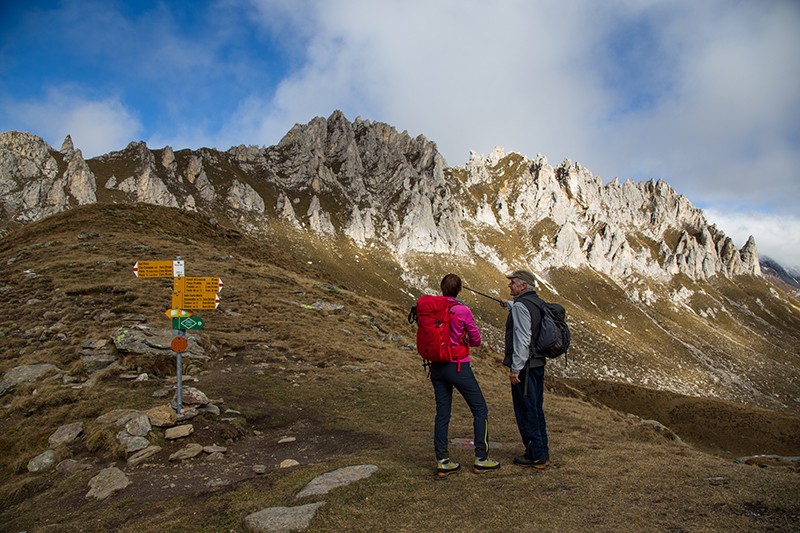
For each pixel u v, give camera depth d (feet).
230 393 41.78
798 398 631.56
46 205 528.22
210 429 32.17
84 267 83.92
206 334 57.47
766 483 18.40
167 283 79.46
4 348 48.98
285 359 56.39
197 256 109.70
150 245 111.65
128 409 33.58
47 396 36.22
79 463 27.48
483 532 15.01
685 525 14.84
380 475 21.34
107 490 23.56
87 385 39.52
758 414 264.52
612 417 53.42
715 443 246.68
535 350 22.08
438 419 21.91
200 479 25.00
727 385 641.40
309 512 17.17
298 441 32.45
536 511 16.52
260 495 20.40
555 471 21.70
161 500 21.66
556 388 98.58
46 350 47.14
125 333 47.96
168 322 58.49
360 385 50.08
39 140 589.73
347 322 83.82
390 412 40.75
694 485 18.75
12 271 83.97
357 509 17.30
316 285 110.01
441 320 21.25
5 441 30.30
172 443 29.84
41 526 20.43
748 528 14.30
